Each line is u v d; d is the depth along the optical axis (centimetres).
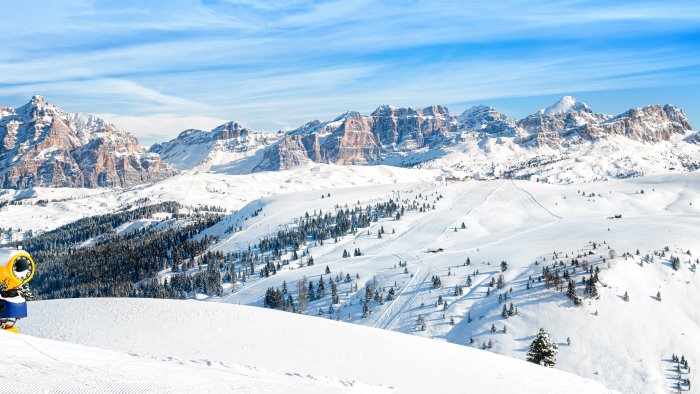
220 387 1261
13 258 1162
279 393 1344
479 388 2755
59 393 952
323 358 3103
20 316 1192
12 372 1011
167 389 1127
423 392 2556
